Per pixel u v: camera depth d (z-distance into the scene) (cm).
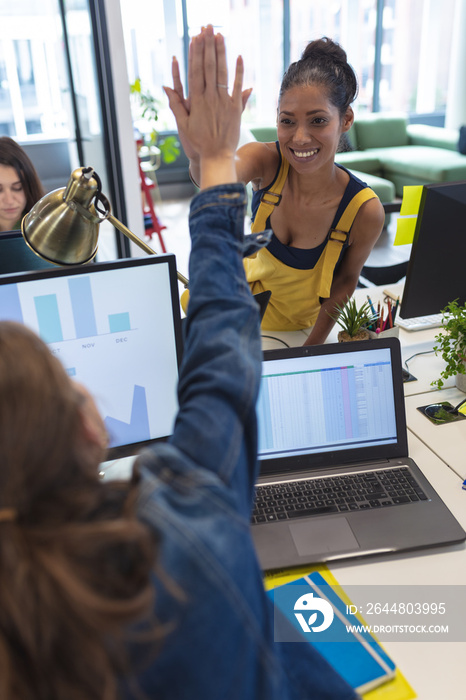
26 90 513
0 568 40
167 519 47
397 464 125
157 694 45
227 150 67
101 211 106
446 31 696
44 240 105
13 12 486
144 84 621
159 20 600
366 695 85
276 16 643
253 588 49
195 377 58
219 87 65
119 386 116
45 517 42
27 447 41
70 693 40
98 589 41
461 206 156
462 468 128
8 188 229
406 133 661
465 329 146
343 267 177
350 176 164
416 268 161
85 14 329
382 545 108
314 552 107
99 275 108
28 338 45
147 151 557
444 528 111
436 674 88
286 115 149
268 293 154
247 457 58
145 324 114
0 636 40
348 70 151
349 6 662
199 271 62
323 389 124
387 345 126
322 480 121
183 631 45
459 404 148
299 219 166
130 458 128
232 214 65
